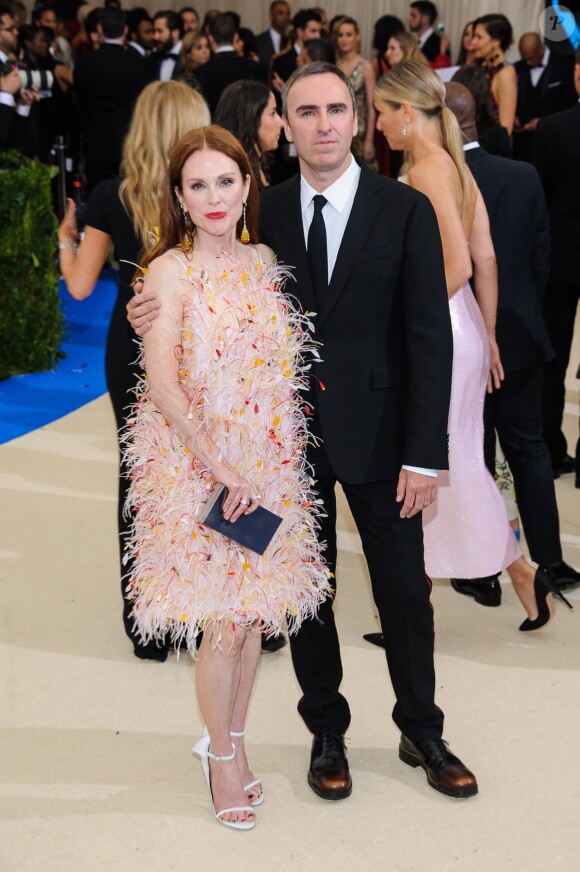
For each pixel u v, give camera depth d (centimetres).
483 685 292
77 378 609
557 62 756
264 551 215
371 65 767
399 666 239
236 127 298
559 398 444
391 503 229
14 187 568
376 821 235
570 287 424
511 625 330
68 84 825
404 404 228
